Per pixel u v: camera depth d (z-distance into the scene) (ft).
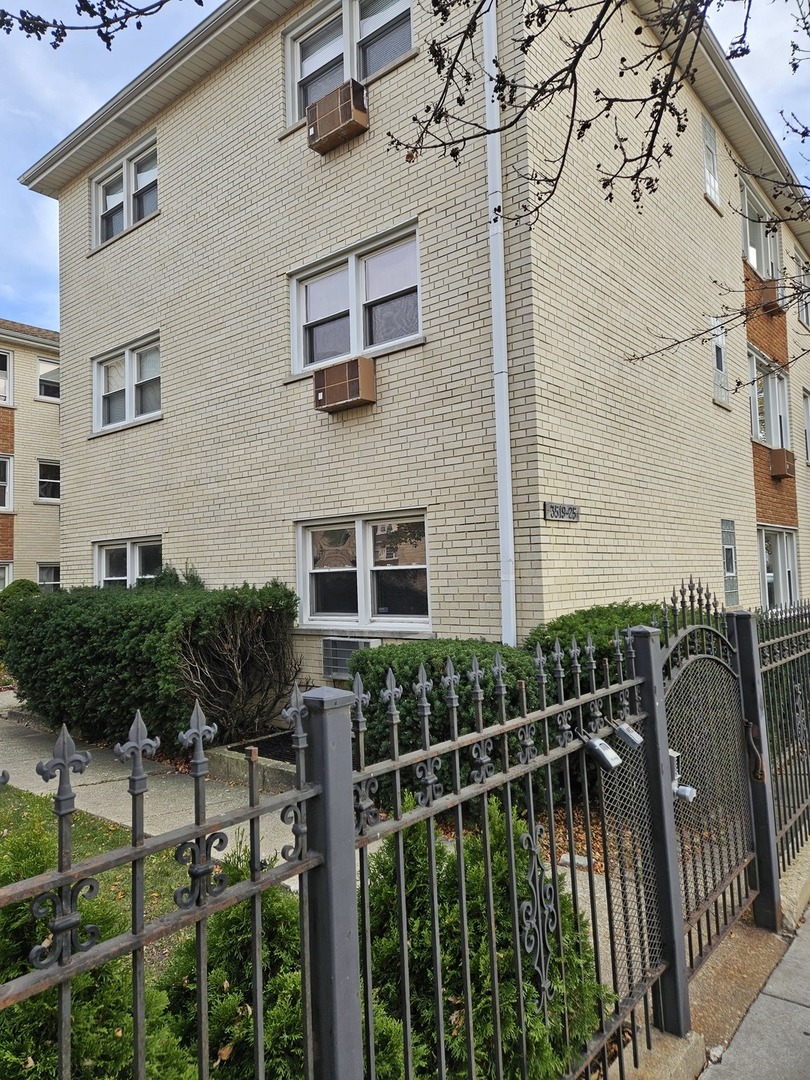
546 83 10.28
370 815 5.28
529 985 6.93
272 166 28.14
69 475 38.17
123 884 13.62
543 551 20.18
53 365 68.28
